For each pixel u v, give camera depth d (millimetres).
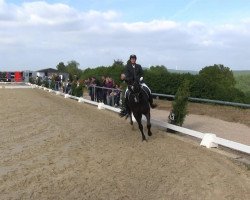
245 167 8703
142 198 6652
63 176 7859
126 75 11656
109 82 21453
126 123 15117
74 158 9359
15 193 6844
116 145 10906
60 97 30859
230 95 25766
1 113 17969
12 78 75000
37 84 53750
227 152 10273
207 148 10641
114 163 8891
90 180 7605
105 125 14562
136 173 8086
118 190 7031
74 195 6758
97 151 10133
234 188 7238
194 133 11789
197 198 6711
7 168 8453
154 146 10773
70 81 32312
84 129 13570
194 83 25062
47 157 9445
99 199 6574
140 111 11375
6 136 12172
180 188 7199
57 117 16703
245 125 15711
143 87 11719
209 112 19875
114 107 19531
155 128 14055
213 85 25797
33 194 6801
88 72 44750
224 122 16578
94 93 23391
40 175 7918
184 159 9250
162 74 28547
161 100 27922
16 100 25469
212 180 7680
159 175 7957
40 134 12531
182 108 13039
